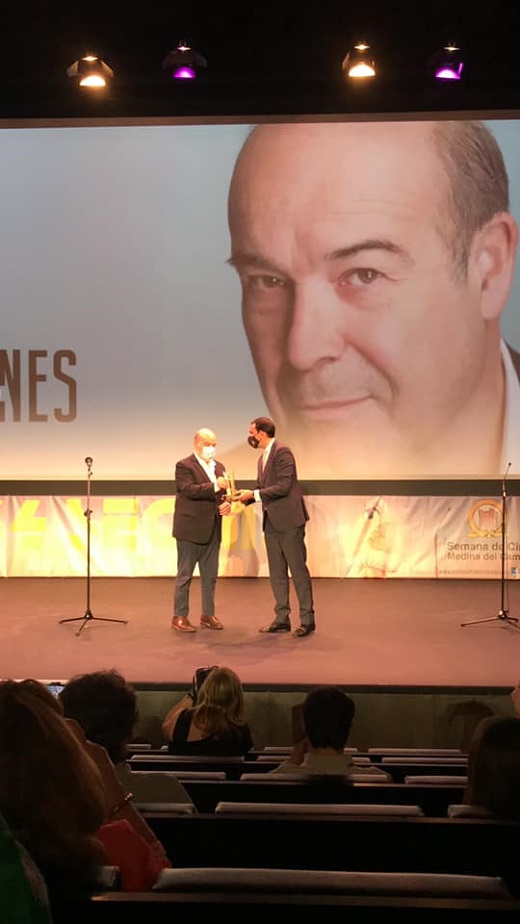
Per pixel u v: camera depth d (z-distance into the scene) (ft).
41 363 29.30
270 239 28.78
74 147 28.91
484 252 28.43
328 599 25.72
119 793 6.61
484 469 28.91
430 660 19.70
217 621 22.50
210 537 22.08
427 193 28.37
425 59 23.16
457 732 17.48
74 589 27.22
